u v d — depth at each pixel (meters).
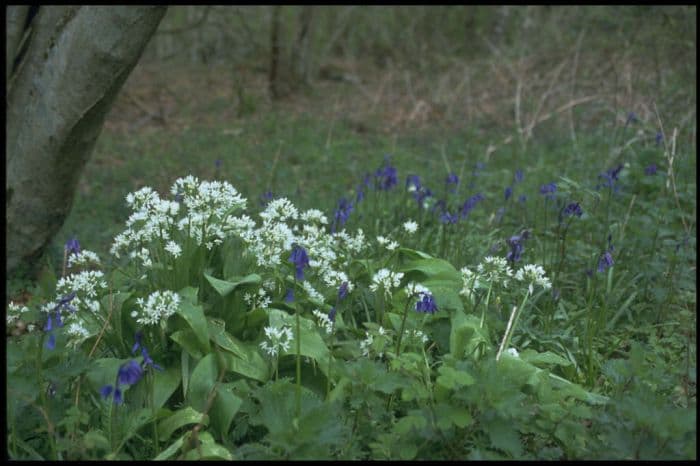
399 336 2.98
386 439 2.54
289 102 13.73
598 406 2.96
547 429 2.60
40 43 4.64
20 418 2.67
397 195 6.53
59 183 4.62
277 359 2.86
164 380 2.90
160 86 14.92
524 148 8.30
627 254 4.66
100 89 4.32
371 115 11.94
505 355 2.95
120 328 3.03
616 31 11.59
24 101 4.68
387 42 17.55
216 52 17.59
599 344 3.74
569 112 9.04
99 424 2.78
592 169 6.90
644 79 9.16
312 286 3.46
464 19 17.20
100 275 3.09
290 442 2.36
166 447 2.72
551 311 3.86
